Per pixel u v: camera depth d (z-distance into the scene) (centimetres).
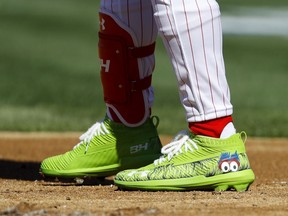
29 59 5016
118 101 1330
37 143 2352
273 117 3070
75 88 3984
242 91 4016
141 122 1345
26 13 6825
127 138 1346
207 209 1013
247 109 3350
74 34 6088
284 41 6250
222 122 1190
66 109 3272
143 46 1319
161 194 1173
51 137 2516
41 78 4325
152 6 1239
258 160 2028
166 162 1212
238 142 1202
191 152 1205
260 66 5050
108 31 1321
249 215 970
